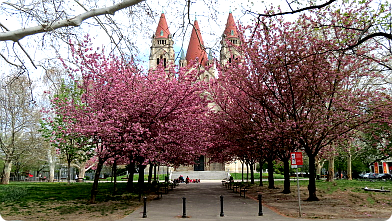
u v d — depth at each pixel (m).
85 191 26.02
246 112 22.34
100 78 19.12
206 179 64.81
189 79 20.58
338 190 23.94
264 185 35.28
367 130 19.69
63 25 8.55
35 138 35.50
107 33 9.67
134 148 18.45
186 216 13.91
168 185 35.06
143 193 25.98
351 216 13.30
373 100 18.58
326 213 14.20
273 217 13.51
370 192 21.97
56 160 48.12
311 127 18.20
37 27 8.36
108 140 17.78
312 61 16.75
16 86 22.19
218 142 29.89
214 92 26.88
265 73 19.62
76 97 24.81
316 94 18.39
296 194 22.98
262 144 22.09
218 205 18.19
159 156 21.84
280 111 20.95
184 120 22.69
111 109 18.89
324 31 17.77
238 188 32.94
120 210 15.77
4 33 8.12
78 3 8.97
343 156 43.38
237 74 21.11
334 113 17.91
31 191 24.59
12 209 15.38
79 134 19.78
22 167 57.53
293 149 21.61
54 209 15.66
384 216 13.20
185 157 27.81
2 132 35.44
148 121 19.50
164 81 20.39
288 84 18.78
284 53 17.67
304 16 18.30
